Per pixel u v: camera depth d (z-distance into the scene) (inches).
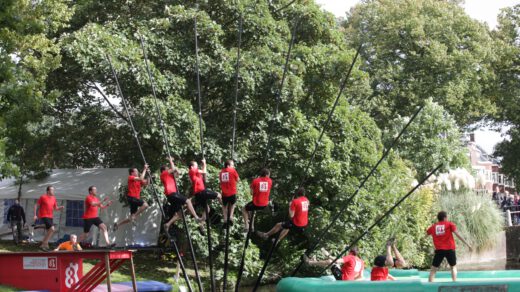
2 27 792.3
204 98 960.3
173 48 912.3
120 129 1032.2
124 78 875.4
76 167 1113.4
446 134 1370.6
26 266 660.1
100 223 754.8
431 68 1521.9
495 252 1353.3
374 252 1006.4
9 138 857.5
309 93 991.0
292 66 935.7
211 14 983.0
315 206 979.9
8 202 1071.6
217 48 920.3
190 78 935.0
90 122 1021.8
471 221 1264.8
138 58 868.6
